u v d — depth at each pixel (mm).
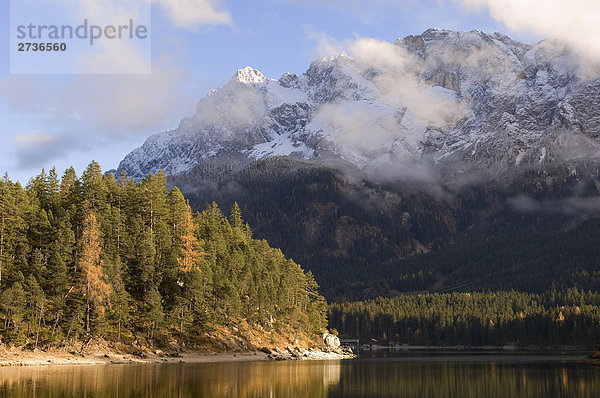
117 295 130250
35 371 104062
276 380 104938
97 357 122188
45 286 125438
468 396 92125
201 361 136000
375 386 102375
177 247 148375
